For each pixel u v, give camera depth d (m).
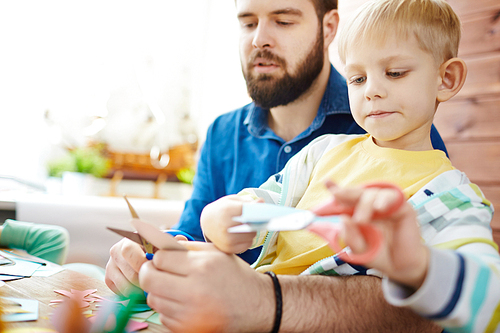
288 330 0.40
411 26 0.50
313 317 0.41
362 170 0.56
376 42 0.51
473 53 1.40
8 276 0.57
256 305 0.39
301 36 0.89
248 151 1.02
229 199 0.44
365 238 0.28
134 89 2.96
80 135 2.75
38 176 2.56
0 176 2.05
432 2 0.53
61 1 2.71
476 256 0.34
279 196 0.65
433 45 0.50
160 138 3.03
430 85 0.51
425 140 0.55
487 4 1.37
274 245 0.62
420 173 0.52
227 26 2.99
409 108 0.50
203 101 3.18
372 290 0.44
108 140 2.85
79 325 0.39
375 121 0.52
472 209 0.43
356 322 0.42
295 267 0.55
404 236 0.30
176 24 3.12
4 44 2.53
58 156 2.65
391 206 0.28
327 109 0.95
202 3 3.20
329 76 1.01
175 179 2.98
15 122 2.54
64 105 2.71
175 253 0.39
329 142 0.68
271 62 0.90
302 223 0.29
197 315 0.36
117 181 2.77
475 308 0.31
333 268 0.49
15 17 2.56
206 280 0.37
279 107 0.98
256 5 0.89
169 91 3.09
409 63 0.50
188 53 3.17
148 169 2.91
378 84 0.51
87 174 2.23
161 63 3.08
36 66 2.63
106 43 2.87
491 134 1.35
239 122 1.08
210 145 1.10
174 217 1.56
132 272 0.49
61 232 0.96
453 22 0.54
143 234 0.39
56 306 0.45
